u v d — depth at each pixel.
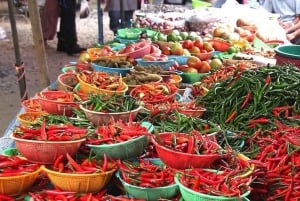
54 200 2.22
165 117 2.96
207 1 8.90
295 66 3.78
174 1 9.98
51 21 10.16
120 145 2.35
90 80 3.42
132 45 4.68
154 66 4.18
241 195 2.01
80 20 13.59
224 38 5.76
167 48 4.89
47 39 10.29
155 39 5.34
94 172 2.25
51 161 2.34
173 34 5.32
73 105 3.05
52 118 2.76
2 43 10.69
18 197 2.31
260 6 7.83
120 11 8.62
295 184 2.31
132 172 2.27
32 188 2.37
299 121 2.98
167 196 2.19
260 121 2.99
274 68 3.43
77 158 2.41
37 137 2.35
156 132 2.38
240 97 3.25
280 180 2.37
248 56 5.02
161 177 2.22
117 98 2.90
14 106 6.89
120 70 4.03
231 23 6.39
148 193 2.16
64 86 3.64
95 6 15.43
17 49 4.41
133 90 3.49
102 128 2.52
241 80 3.30
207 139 2.43
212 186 2.08
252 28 6.48
